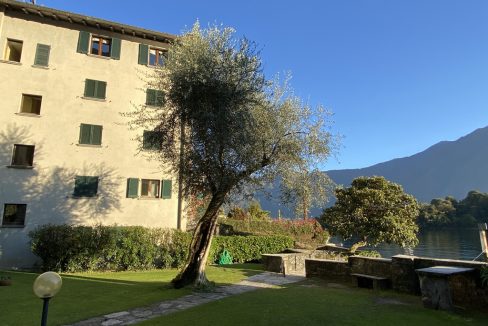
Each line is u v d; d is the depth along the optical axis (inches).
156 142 506.3
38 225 812.6
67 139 875.4
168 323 320.8
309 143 523.2
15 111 840.3
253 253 943.0
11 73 852.0
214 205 498.6
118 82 941.8
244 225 1236.5
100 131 908.6
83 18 909.2
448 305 359.9
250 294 453.1
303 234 1312.7
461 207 2869.1
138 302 406.6
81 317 343.9
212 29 512.4
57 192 845.8
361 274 513.3
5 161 815.1
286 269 690.2
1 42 852.6
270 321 325.7
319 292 464.8
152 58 997.2
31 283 534.6
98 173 888.9
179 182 522.6
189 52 495.5
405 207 920.3
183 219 946.1
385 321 323.3
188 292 460.8
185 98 459.5
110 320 334.3
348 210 919.0
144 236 767.1
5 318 334.0
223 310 366.6
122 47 963.3
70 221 844.6
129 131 931.3
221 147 455.8
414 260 446.0
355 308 373.4
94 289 490.0
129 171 916.0
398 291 457.7
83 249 698.2
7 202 803.4
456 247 1788.9
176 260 794.8
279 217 1366.9
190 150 474.0
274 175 523.2
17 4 856.3
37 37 888.9
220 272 673.6
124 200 900.6
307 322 322.0
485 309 356.8
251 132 468.1
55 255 685.3
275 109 517.7
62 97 885.8
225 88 457.4
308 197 547.8
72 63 908.0
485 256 513.0
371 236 900.6
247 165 486.6
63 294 451.8
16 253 792.9
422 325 311.4
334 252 876.6
